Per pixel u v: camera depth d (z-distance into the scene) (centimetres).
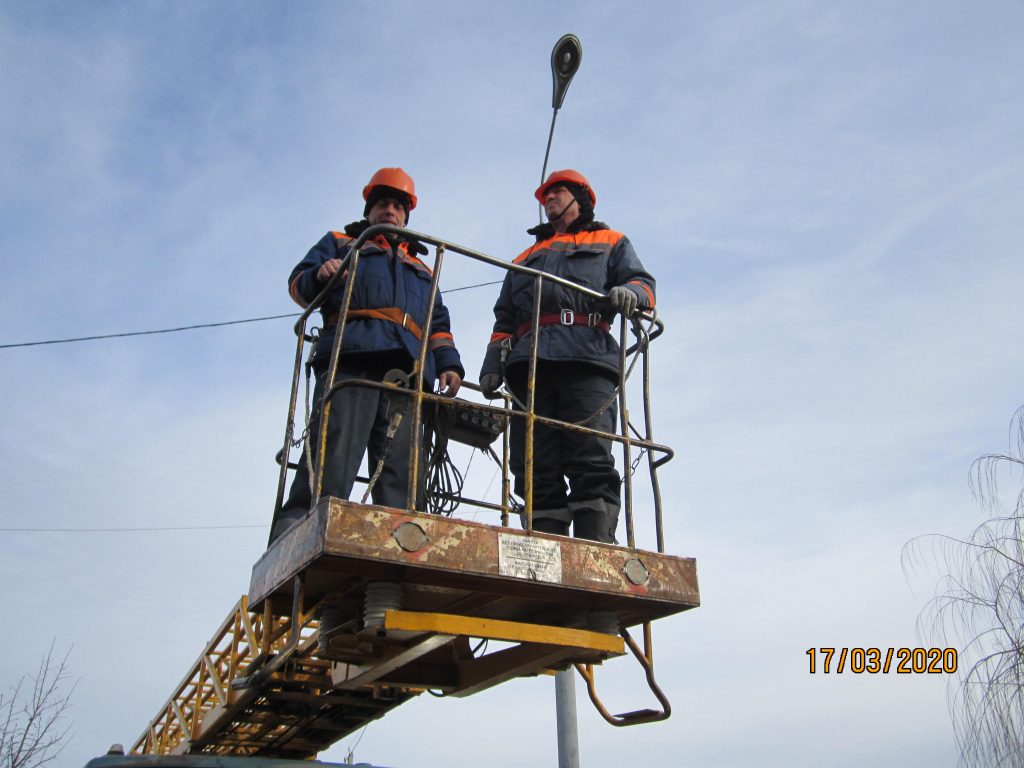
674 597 450
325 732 746
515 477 540
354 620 419
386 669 456
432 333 551
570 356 509
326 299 516
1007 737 704
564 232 582
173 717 963
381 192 546
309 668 598
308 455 452
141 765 339
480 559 401
